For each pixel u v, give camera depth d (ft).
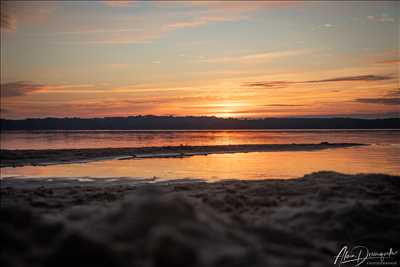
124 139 603.26
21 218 42.06
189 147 355.97
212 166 198.18
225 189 100.37
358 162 222.28
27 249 36.65
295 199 80.69
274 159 247.70
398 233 59.47
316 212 65.72
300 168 187.21
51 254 34.12
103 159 251.60
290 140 549.54
